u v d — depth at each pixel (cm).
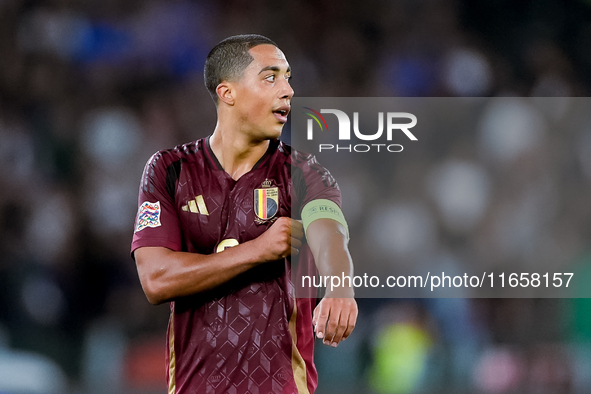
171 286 856
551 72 3319
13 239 2677
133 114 3091
